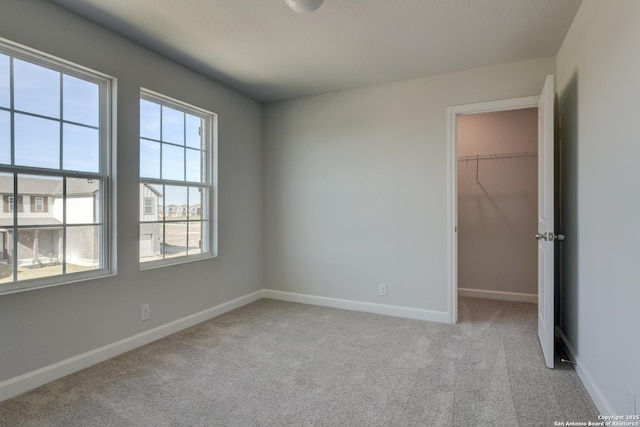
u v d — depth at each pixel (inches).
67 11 88.7
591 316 79.4
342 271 150.6
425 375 89.0
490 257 168.6
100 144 99.8
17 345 80.4
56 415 72.2
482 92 125.0
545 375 88.4
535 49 110.7
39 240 86.5
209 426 68.8
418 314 135.5
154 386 84.0
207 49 110.7
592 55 78.9
